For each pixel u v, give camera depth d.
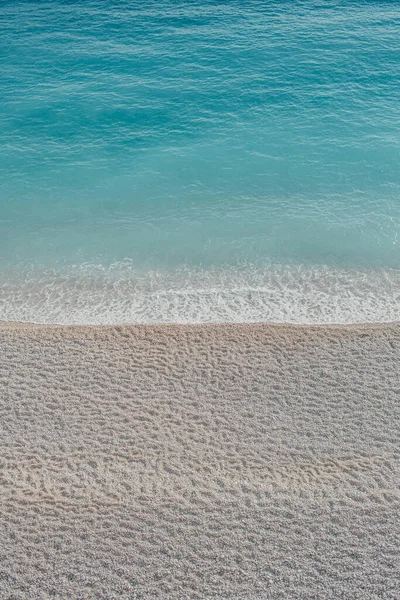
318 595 11.25
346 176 24.45
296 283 19.83
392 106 28.75
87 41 34.53
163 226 22.25
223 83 30.39
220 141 26.59
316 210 22.84
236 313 18.62
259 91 29.81
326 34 34.53
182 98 29.33
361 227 21.98
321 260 20.72
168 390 15.70
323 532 12.28
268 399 15.43
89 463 13.85
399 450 14.09
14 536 12.20
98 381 15.95
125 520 12.53
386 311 18.62
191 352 16.91
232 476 13.52
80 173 24.83
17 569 11.62
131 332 17.66
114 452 14.09
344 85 30.28
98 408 15.18
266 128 27.39
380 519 12.50
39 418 14.89
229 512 12.70
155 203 23.31
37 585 11.38
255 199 23.44
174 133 27.19
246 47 33.31
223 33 34.84
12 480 13.39
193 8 37.81
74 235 21.89
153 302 19.12
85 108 28.67
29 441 14.34
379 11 37.34
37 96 29.64
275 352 16.84
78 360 16.59
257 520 12.53
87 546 12.05
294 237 21.64
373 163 25.06
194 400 15.41
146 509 12.76
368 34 34.50
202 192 23.81
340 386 15.73
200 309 18.80
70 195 23.69
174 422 14.84
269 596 11.24
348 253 20.95
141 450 14.14
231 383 15.89
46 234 21.92
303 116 28.14
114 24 36.22
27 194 23.72
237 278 20.08
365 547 12.00
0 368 16.25
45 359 16.61
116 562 11.79
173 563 11.78
